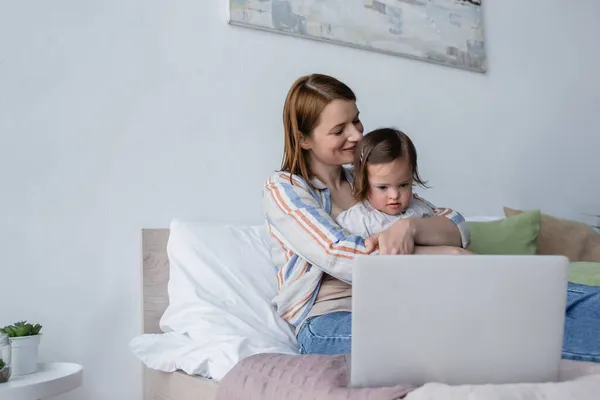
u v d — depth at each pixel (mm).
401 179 1373
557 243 2168
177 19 1827
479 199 2537
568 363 965
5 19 1563
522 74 2721
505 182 2629
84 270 1647
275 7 1995
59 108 1629
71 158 1641
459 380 876
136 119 1747
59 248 1613
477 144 2541
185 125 1830
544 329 876
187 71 1839
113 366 1680
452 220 1385
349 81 2178
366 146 1377
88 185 1663
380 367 875
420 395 799
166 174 1792
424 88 2383
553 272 871
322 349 1244
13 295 1546
